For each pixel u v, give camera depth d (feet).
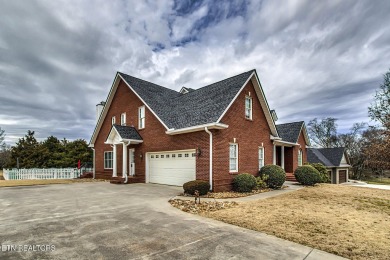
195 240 16.48
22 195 37.32
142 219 22.09
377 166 45.75
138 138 55.88
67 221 21.31
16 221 21.30
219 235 17.61
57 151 105.29
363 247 15.47
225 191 41.01
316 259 13.58
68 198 33.96
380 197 35.27
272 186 45.80
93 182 59.47
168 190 41.75
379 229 19.53
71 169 77.30
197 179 41.98
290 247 15.38
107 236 17.21
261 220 21.84
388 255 14.25
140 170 55.98
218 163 40.42
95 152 75.05
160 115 51.01
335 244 15.96
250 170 49.03
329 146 150.61
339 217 23.20
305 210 26.04
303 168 52.37
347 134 144.77
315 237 17.34
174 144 47.16
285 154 72.64
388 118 44.88
